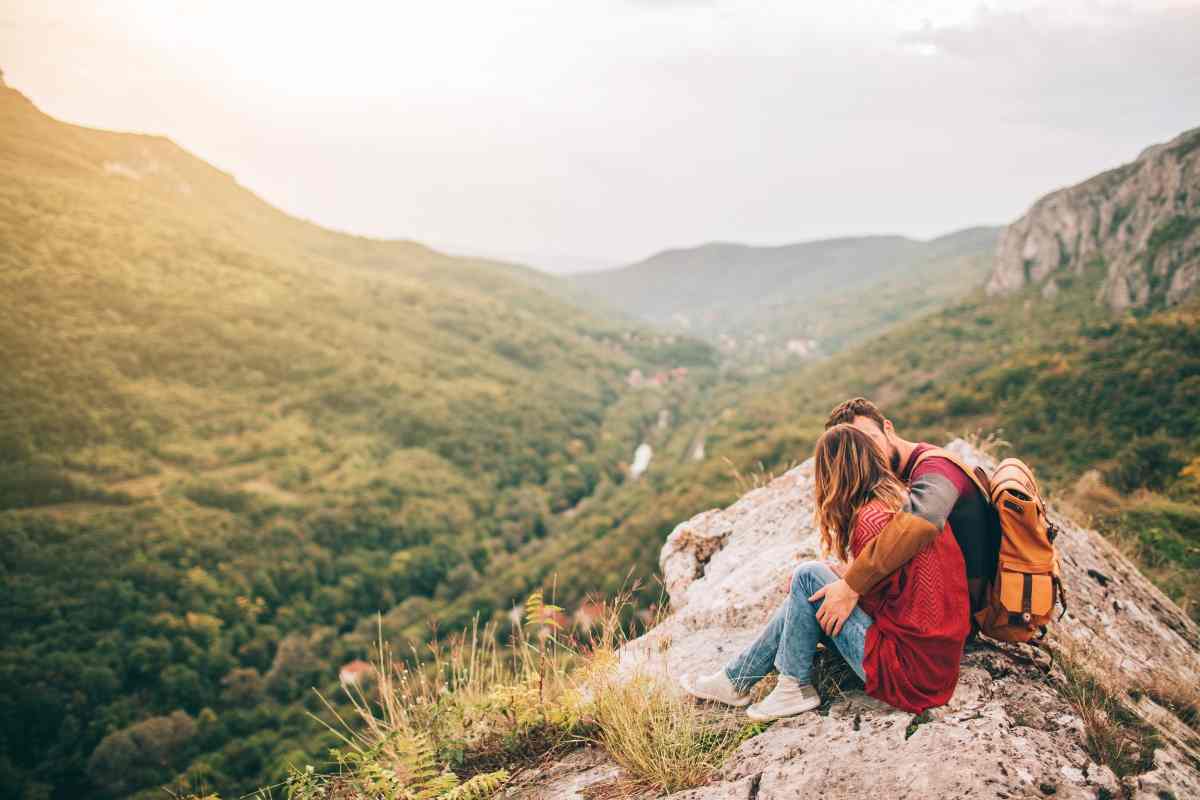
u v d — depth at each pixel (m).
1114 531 5.72
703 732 2.34
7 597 59.44
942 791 1.65
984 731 1.82
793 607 2.22
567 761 2.59
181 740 46.78
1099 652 2.55
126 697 52.22
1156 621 3.27
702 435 125.94
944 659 1.92
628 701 2.51
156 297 138.25
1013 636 2.07
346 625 68.56
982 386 49.62
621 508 76.75
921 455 2.12
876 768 1.80
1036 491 2.04
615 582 38.84
